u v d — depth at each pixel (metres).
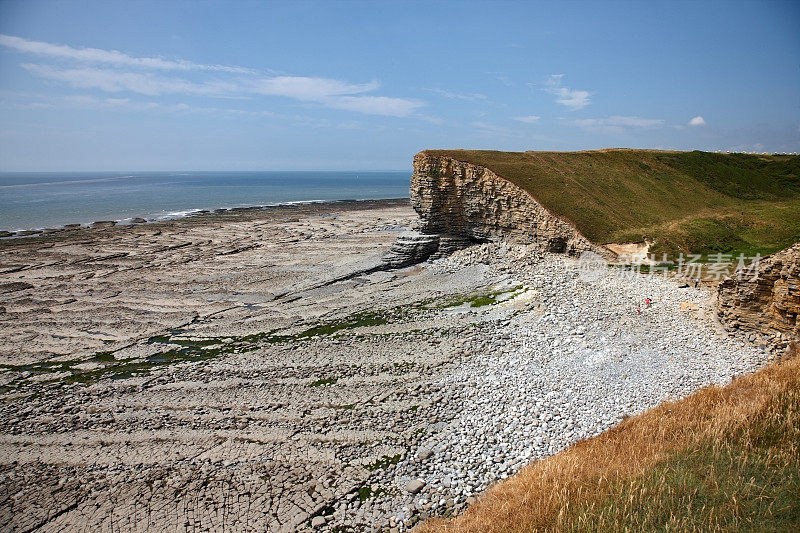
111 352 33.34
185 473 19.64
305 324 37.28
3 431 23.62
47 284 49.91
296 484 18.64
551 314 34.78
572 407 22.39
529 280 43.41
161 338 35.81
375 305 41.00
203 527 16.70
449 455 19.84
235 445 21.42
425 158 58.56
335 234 80.94
